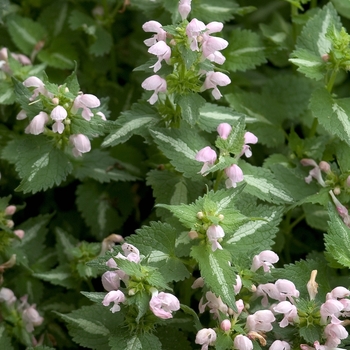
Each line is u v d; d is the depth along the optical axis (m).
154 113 1.31
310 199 1.30
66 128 1.27
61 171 1.28
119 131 1.30
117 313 1.26
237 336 1.21
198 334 1.22
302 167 1.34
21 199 1.41
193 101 1.27
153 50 1.25
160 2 1.37
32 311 1.31
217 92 1.28
